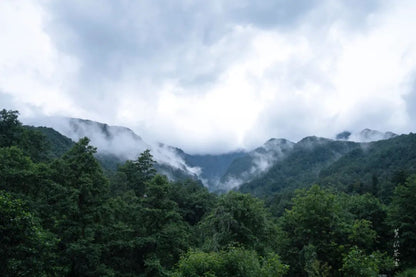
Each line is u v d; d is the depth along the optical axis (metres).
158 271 17.30
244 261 10.79
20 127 30.06
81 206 17.22
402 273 18.05
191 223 44.84
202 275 10.99
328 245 17.88
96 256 15.97
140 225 20.53
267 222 21.12
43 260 9.06
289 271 21.27
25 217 7.98
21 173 17.33
